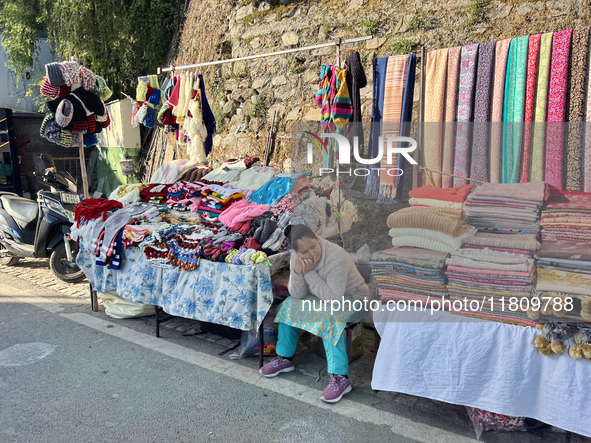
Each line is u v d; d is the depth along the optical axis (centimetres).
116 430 249
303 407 270
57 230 540
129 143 852
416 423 252
